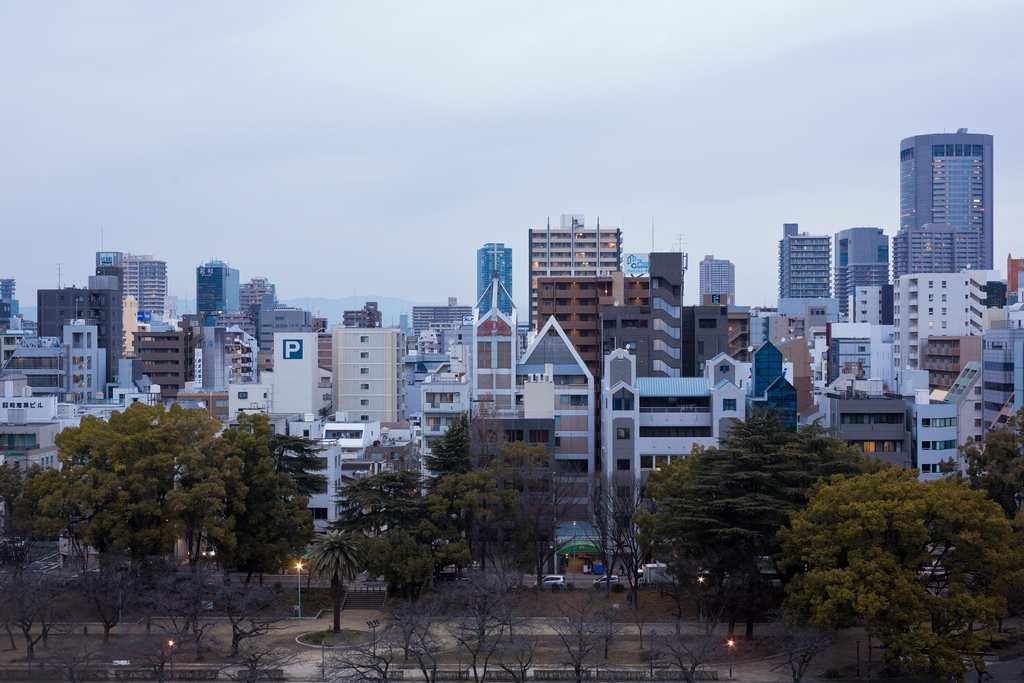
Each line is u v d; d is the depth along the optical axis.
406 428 148.75
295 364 166.50
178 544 102.12
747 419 88.38
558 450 124.00
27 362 188.25
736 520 80.00
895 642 65.94
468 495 87.75
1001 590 72.69
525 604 88.19
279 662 71.56
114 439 85.81
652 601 90.44
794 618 71.19
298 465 98.19
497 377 130.38
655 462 117.31
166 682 71.25
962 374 143.50
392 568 82.56
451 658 76.19
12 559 87.06
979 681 66.88
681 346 157.38
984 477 88.19
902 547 69.88
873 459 96.50
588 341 176.38
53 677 71.00
